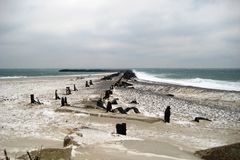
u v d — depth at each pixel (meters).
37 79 72.62
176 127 17.30
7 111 21.48
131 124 17.31
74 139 11.03
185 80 74.62
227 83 63.03
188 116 22.16
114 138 11.67
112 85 43.97
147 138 14.16
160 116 21.44
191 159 9.70
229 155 10.02
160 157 9.40
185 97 36.69
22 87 46.94
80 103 25.08
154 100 30.42
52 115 19.55
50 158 8.61
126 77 69.62
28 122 17.08
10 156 10.06
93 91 37.16
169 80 74.56
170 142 13.57
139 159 9.00
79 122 17.33
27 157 8.69
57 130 14.93
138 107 25.42
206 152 10.47
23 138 13.01
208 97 36.22
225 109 27.09
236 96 36.16
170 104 27.98
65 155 8.80
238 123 20.38
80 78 72.94
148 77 94.56
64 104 23.72
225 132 16.98
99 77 77.75
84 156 8.95
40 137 13.27
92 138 11.45
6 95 34.38
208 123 19.52
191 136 15.31
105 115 18.91
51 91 38.81
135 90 40.16
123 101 28.95
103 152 9.53
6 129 14.95
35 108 22.89
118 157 9.06
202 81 70.31
